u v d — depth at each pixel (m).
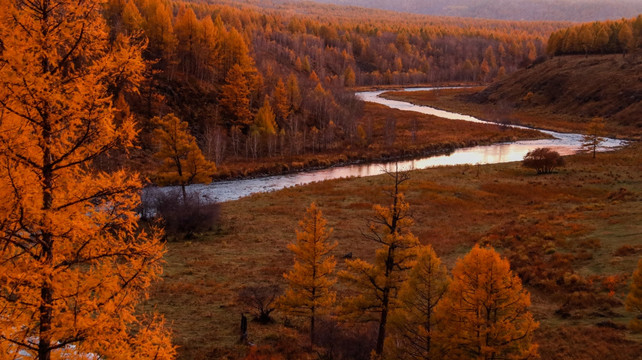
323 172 75.06
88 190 7.51
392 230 18.53
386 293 18.59
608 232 34.50
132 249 7.75
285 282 30.17
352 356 19.88
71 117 7.22
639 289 17.30
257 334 22.73
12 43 6.76
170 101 82.31
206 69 98.44
